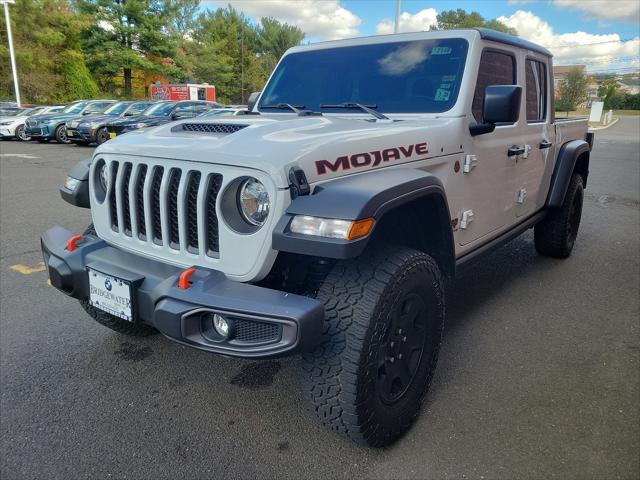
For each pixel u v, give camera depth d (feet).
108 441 7.70
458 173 9.43
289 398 8.86
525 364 9.91
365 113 10.12
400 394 7.56
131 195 7.70
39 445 7.58
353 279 6.73
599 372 9.61
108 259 7.72
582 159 16.31
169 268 7.30
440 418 8.21
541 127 13.14
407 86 10.23
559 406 8.52
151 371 9.64
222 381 9.36
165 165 7.27
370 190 6.36
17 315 11.87
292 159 6.43
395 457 7.36
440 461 7.25
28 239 18.15
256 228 6.58
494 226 11.48
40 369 9.63
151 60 134.62
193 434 7.88
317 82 11.38
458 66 9.86
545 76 13.37
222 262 6.84
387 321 6.74
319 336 6.11
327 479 6.95
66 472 7.04
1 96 105.09
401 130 8.21
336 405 6.72
